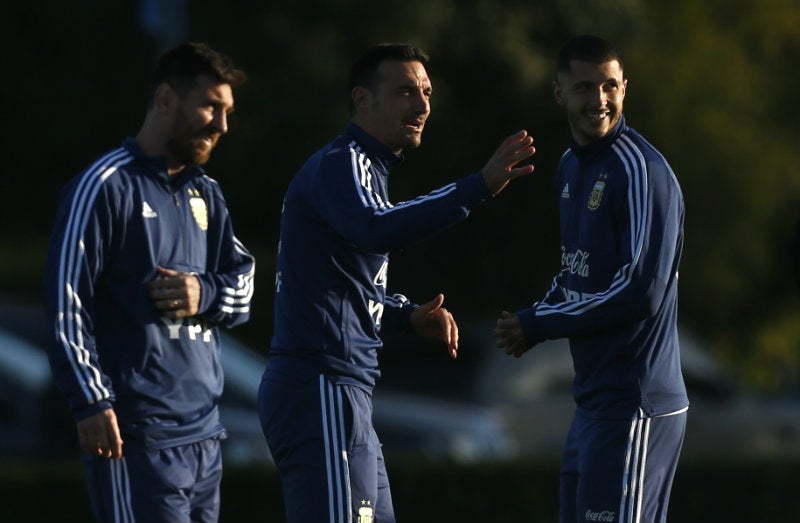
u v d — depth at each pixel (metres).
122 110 80.62
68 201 21.33
